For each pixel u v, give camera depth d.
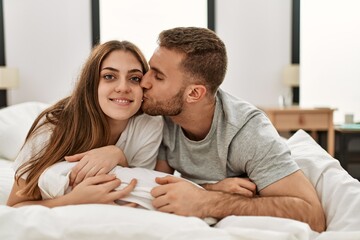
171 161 1.39
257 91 4.33
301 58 4.26
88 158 1.12
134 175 1.12
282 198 1.08
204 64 1.21
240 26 4.26
